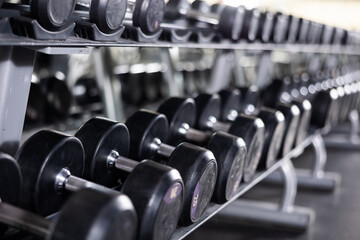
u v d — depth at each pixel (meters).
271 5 4.91
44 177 0.91
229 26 1.68
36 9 0.81
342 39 3.84
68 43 0.90
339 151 3.82
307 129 2.58
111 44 1.04
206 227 2.21
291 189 2.28
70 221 0.70
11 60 0.94
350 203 2.68
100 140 1.06
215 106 1.67
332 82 3.33
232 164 1.23
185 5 1.59
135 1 1.13
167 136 1.32
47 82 2.20
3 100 0.96
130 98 2.91
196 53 4.52
